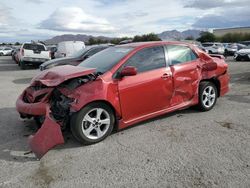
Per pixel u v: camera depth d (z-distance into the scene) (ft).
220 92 21.72
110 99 15.56
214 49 91.40
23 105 16.49
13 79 43.34
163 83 17.74
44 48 63.16
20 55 61.21
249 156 13.47
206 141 15.38
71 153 14.39
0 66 71.15
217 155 13.65
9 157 14.17
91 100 14.87
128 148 14.80
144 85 16.84
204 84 20.21
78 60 35.91
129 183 11.50
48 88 15.93
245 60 67.26
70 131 16.03
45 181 11.86
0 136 17.11
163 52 18.40
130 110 16.53
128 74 15.72
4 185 11.62
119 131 17.19
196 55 20.16
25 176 12.30
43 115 15.74
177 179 11.64
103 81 15.53
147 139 15.90
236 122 18.31
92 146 15.20
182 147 14.70
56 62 35.50
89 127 15.20
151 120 19.01
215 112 20.56
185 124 18.15
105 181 11.71
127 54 16.99
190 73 19.26
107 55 18.39
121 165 13.01
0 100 26.99
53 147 14.47
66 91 15.28
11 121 20.03
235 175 11.78
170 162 13.11
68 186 11.43
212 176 11.77
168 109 18.37
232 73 42.04
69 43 56.70
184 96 19.17
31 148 13.85
